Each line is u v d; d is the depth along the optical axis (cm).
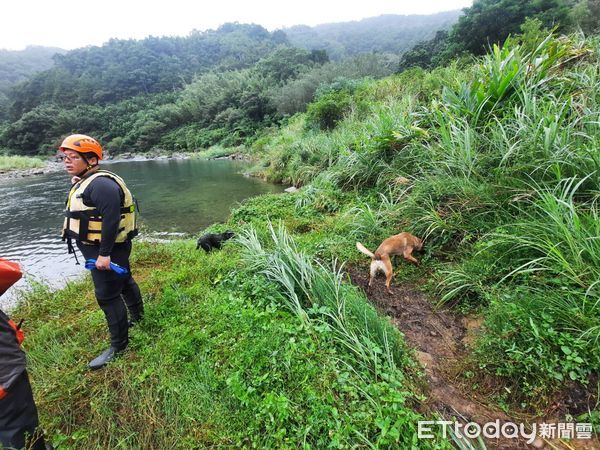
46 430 202
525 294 249
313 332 245
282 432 180
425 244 376
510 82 467
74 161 232
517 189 330
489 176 375
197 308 313
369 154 620
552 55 514
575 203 297
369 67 3238
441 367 234
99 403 215
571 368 197
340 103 1287
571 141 352
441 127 446
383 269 329
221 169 1866
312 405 193
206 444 188
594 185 304
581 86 457
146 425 201
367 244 416
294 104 3412
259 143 2359
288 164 1148
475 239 344
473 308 283
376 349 220
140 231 704
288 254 332
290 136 1578
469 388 215
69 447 192
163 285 378
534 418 191
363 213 465
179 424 201
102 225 227
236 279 350
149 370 233
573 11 1516
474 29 2258
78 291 405
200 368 233
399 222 425
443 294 306
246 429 190
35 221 933
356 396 194
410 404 200
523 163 352
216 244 495
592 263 242
